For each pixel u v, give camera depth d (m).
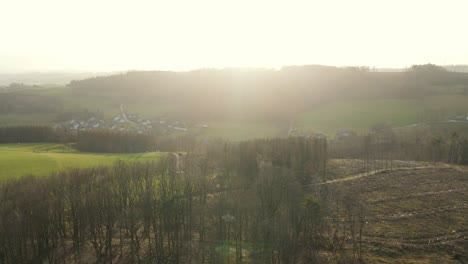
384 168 111.88
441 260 63.91
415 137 149.25
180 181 74.19
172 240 64.25
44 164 98.06
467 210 82.00
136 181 72.31
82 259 61.34
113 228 67.81
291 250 61.59
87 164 101.06
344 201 86.06
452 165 118.06
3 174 86.12
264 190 73.00
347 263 62.44
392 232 72.56
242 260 61.88
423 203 85.44
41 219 56.97
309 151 104.75
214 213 68.50
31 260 57.09
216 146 119.50
